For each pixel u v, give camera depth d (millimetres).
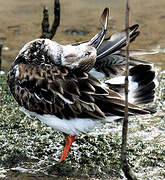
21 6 22688
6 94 15008
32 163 11680
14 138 12664
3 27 20625
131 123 13555
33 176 11172
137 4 23078
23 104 11477
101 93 10688
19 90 11391
